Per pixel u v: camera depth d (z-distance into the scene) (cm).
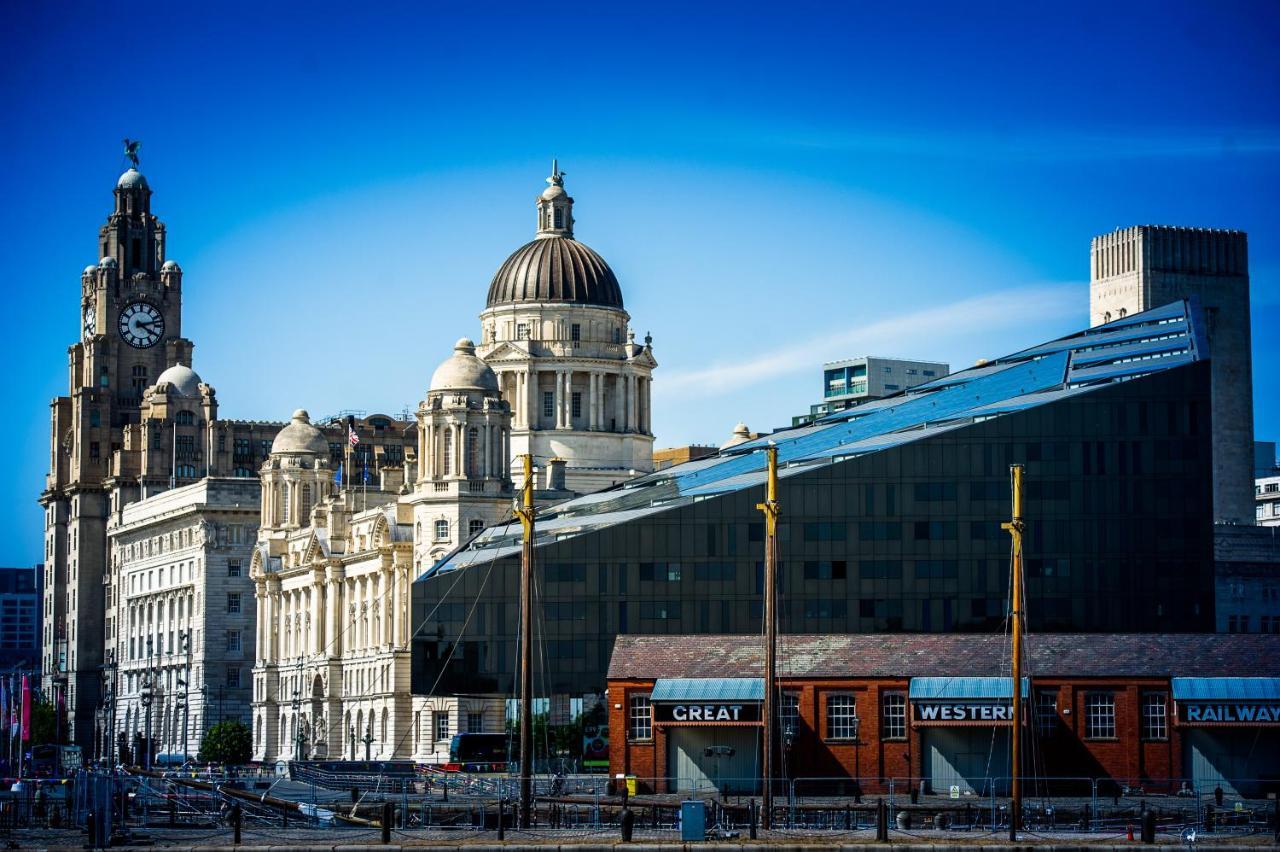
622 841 14225
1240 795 17900
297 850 14212
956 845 13825
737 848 13788
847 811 15825
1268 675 18725
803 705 18988
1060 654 19075
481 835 15038
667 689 19238
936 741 18800
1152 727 18662
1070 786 18462
